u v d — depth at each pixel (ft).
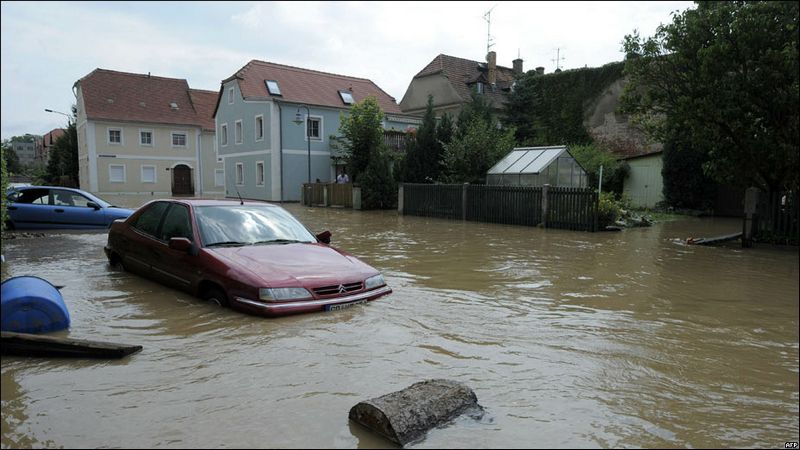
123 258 25.48
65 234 43.86
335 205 92.84
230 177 127.75
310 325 17.10
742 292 25.91
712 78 43.19
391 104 130.82
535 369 14.17
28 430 10.16
